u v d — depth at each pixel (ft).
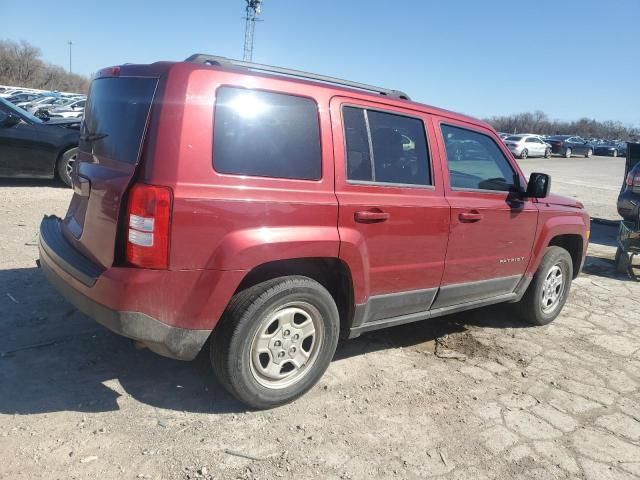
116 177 9.38
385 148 11.76
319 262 11.14
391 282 11.93
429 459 9.55
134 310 8.86
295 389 10.72
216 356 9.84
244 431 9.82
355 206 10.81
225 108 9.40
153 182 8.78
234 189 9.34
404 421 10.67
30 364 11.39
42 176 30.09
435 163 12.73
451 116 13.47
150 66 9.74
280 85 10.11
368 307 11.64
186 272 9.06
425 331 15.69
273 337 10.26
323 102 10.68
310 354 10.91
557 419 11.28
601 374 13.64
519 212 14.66
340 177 10.77
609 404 12.10
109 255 9.33
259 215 9.55
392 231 11.56
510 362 13.93
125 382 11.06
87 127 11.51
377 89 12.59
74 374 11.18
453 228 12.87
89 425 9.54
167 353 9.53
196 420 10.01
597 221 38.04
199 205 8.96
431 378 12.64
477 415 11.15
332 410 10.82
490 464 9.57
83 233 10.37
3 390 10.36
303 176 10.27
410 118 12.40
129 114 9.73
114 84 10.56
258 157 9.71
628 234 23.17
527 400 11.96
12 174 29.17
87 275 9.49
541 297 16.46
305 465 9.05
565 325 17.10
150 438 9.36
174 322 9.20
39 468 8.34
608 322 17.60
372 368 12.87
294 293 10.18
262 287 9.87
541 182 14.64
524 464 9.66
